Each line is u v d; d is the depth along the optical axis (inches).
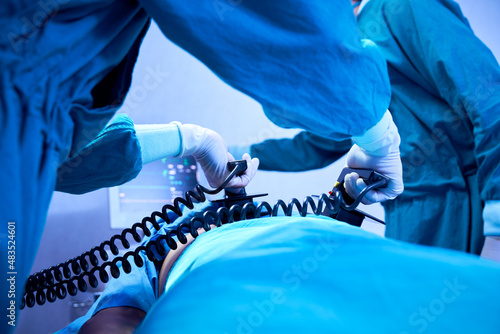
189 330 14.9
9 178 19.0
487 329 15.6
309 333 15.0
